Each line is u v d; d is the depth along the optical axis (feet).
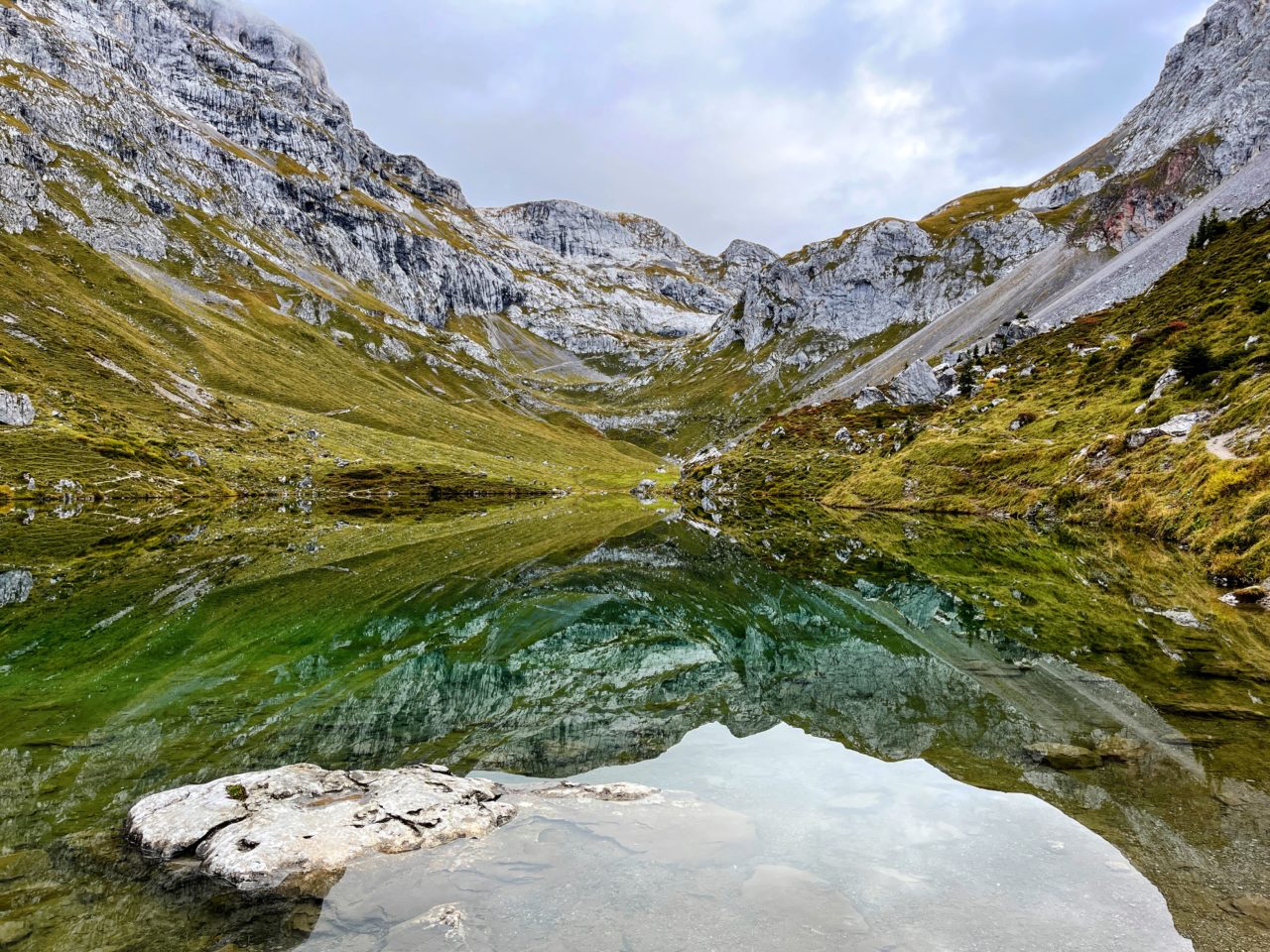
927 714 58.49
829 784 44.57
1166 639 77.92
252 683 71.77
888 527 231.50
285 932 30.73
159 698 66.95
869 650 83.61
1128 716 54.08
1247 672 63.82
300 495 381.19
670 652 84.84
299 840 37.76
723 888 32.50
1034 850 35.01
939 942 27.86
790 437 511.81
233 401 520.01
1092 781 42.78
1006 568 135.33
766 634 93.40
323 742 56.08
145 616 101.65
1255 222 378.94
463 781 45.88
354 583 128.88
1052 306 618.85
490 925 30.35
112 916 32.22
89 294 567.18
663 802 42.60
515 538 211.61
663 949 28.09
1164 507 158.10
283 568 147.23
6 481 293.64
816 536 212.02
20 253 549.95
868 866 34.01
